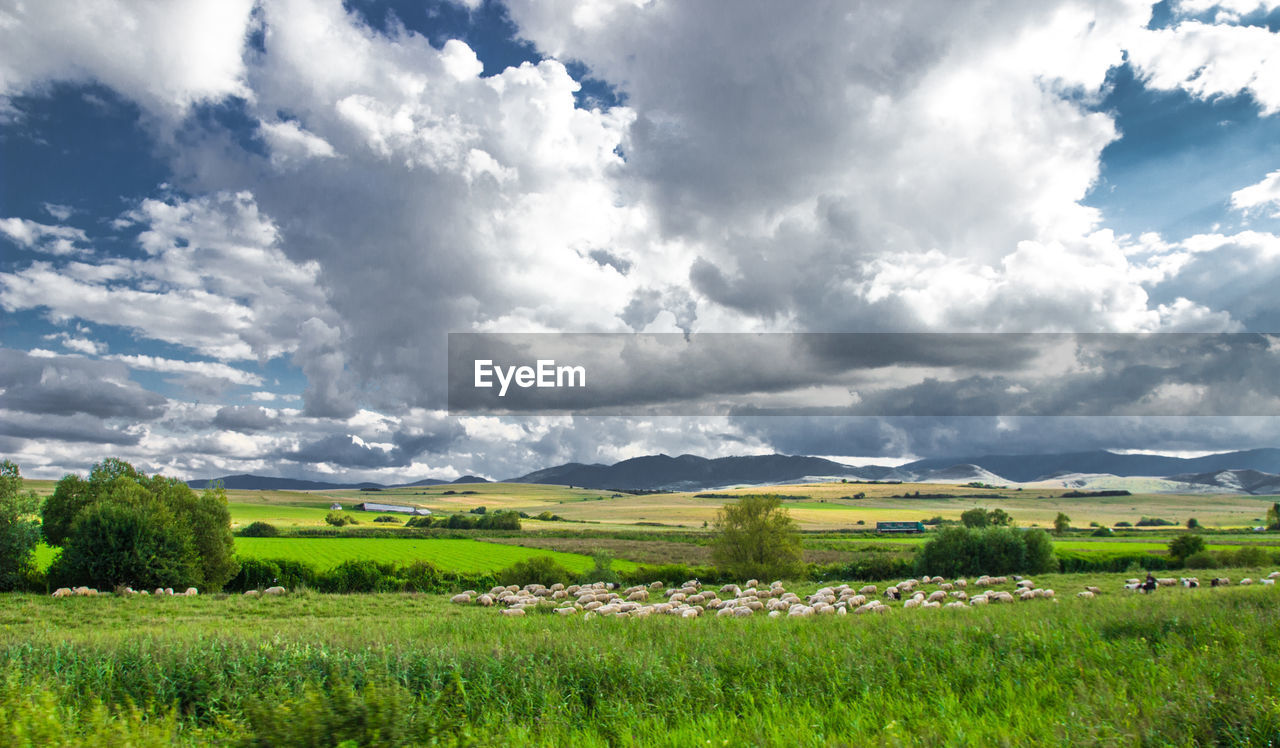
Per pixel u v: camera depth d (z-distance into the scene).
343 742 7.77
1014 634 15.66
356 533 117.81
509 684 14.20
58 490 61.97
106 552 50.59
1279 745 8.63
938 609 23.56
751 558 67.12
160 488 60.44
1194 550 78.38
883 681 12.91
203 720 13.95
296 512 172.12
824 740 9.56
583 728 11.78
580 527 162.50
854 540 118.75
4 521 51.06
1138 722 9.25
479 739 10.06
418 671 14.96
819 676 13.47
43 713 9.25
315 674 14.98
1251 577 57.41
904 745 9.07
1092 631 15.70
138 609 37.69
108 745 8.91
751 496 69.00
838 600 44.12
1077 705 10.02
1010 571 67.81
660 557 90.69
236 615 36.16
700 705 12.17
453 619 26.34
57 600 41.16
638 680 13.74
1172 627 15.55
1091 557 77.50
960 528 71.31
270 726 8.53
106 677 15.06
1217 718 9.26
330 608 38.88
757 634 17.70
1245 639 13.59
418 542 105.81
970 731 9.41
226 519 60.38
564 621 23.03
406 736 8.45
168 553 52.59
